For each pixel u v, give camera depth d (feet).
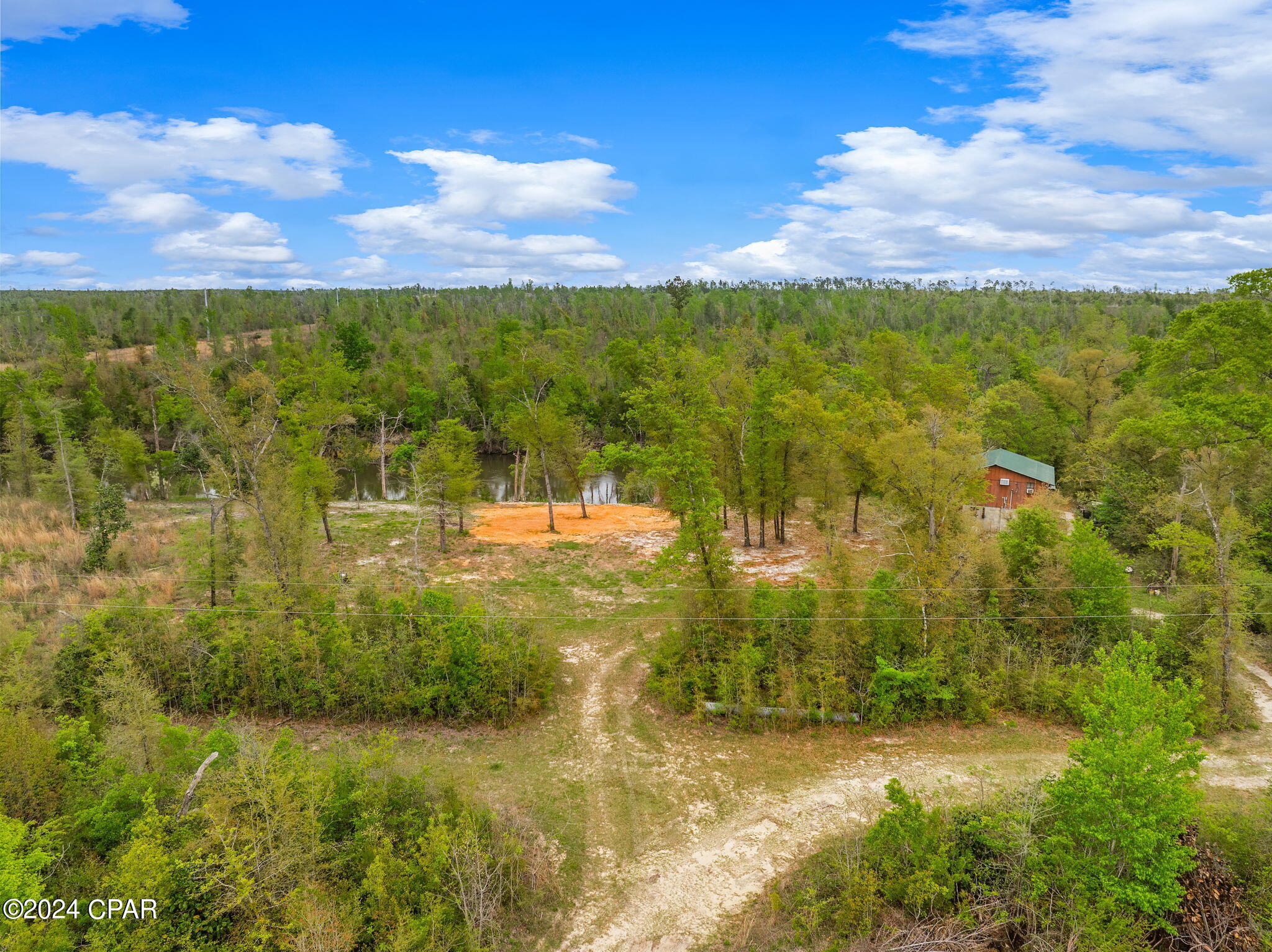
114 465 177.99
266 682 78.02
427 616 82.48
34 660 80.48
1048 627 88.28
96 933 43.45
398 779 58.39
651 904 53.72
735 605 83.61
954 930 48.93
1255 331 108.37
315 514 120.57
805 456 133.69
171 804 56.18
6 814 53.42
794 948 49.42
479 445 282.77
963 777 68.54
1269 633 97.40
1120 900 50.34
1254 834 53.83
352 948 45.47
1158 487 128.26
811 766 70.85
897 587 86.17
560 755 72.38
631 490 193.98
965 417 112.78
